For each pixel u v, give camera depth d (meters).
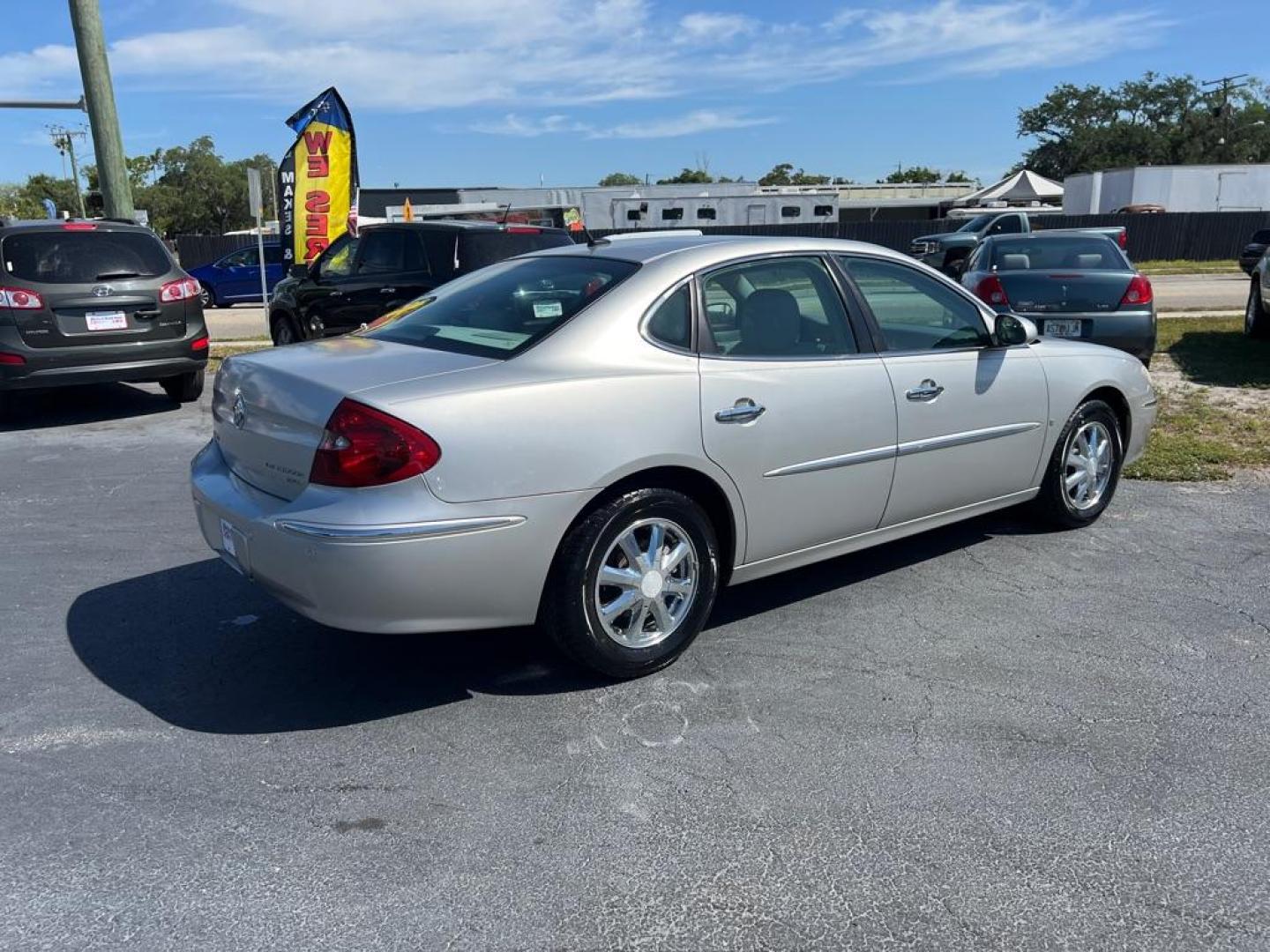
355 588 3.34
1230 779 3.28
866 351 4.51
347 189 14.67
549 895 2.75
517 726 3.64
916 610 4.66
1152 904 2.71
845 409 4.31
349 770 3.36
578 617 3.72
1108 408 5.68
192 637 4.43
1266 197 37.22
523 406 3.50
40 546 5.67
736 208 35.41
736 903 2.71
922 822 3.05
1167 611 4.63
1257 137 73.12
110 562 5.41
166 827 3.06
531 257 4.66
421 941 2.58
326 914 2.68
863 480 4.47
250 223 85.38
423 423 3.35
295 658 4.21
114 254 9.16
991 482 5.12
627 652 3.88
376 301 9.68
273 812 3.13
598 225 35.22
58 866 2.87
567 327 3.81
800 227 33.72
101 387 11.21
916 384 4.60
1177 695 3.85
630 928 2.62
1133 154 74.50
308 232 14.65
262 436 3.72
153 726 3.66
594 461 3.61
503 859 2.90
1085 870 2.84
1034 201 48.47
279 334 11.73
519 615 3.63
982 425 4.94
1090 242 10.38
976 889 2.76
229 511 3.74
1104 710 3.73
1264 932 2.60
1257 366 10.97
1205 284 24.48
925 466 4.72
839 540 4.53
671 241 4.40
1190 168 37.03
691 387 3.86
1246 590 4.87
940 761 3.39
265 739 3.57
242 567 3.77
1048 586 4.93
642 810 3.13
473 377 3.56
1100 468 5.75
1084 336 9.46
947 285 4.97
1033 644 4.29
